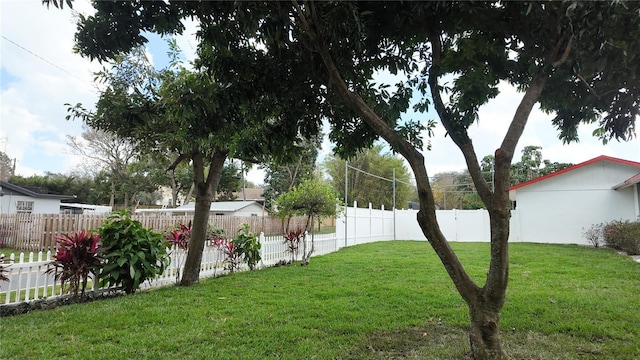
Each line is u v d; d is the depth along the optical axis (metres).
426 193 3.21
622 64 3.00
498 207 3.04
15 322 4.29
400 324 4.17
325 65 3.36
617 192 14.82
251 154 4.46
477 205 35.16
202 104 3.68
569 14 2.22
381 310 4.75
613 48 2.70
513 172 29.27
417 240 19.66
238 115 4.00
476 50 3.42
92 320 4.35
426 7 2.88
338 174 34.22
